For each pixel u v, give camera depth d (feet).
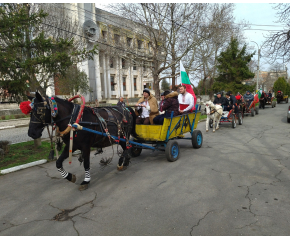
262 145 26.61
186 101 25.13
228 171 18.16
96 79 99.35
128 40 71.41
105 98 105.40
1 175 19.11
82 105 15.08
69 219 11.97
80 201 14.02
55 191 15.66
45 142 30.30
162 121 20.53
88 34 66.74
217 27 62.13
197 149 25.80
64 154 15.21
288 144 26.71
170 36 60.34
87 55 25.35
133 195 14.48
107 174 18.71
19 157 23.71
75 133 14.78
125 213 12.29
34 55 23.36
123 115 18.47
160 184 16.03
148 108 21.45
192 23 58.75
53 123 14.42
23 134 39.88
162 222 11.30
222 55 87.51
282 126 40.45
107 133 16.25
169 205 12.96
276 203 12.78
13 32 20.15
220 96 41.52
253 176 16.94
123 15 57.77
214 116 37.29
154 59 62.59
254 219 11.25
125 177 17.80
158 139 20.06
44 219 12.08
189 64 66.74
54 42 24.62
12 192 15.70
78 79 69.10
